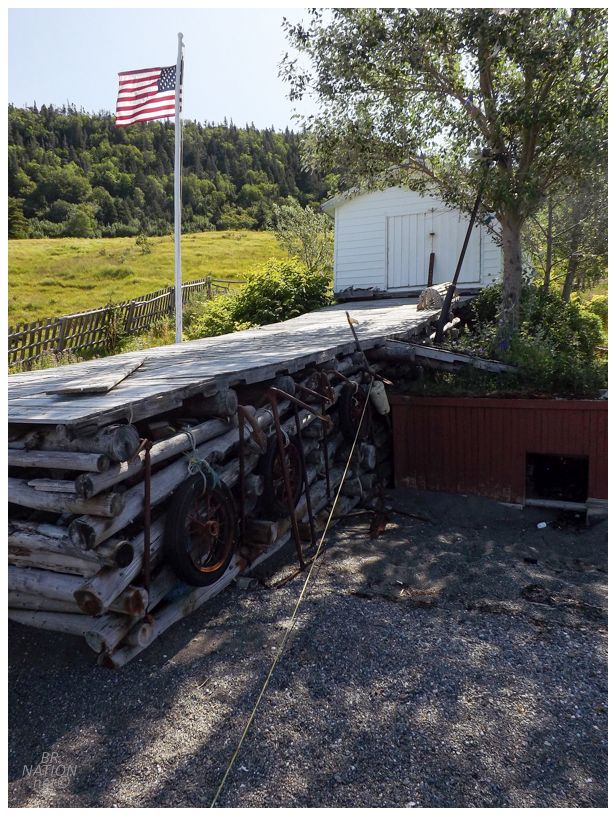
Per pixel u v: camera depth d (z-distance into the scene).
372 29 8.70
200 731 3.19
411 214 16.62
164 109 13.30
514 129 9.24
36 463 3.64
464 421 7.53
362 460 7.38
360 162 10.26
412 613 4.50
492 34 8.20
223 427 4.82
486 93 9.29
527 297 12.08
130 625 3.85
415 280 16.64
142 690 3.52
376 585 5.02
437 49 9.05
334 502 6.19
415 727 3.19
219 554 4.55
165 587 4.16
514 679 3.63
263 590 4.87
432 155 10.61
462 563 5.55
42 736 3.17
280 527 5.50
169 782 2.86
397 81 9.37
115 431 3.54
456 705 3.37
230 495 4.71
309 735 3.14
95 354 16.89
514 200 9.33
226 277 33.16
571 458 8.14
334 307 15.88
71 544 3.63
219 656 3.87
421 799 2.73
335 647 3.97
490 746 3.06
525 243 17.30
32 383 5.35
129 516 3.76
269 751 3.04
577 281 19.53
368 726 3.20
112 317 18.03
